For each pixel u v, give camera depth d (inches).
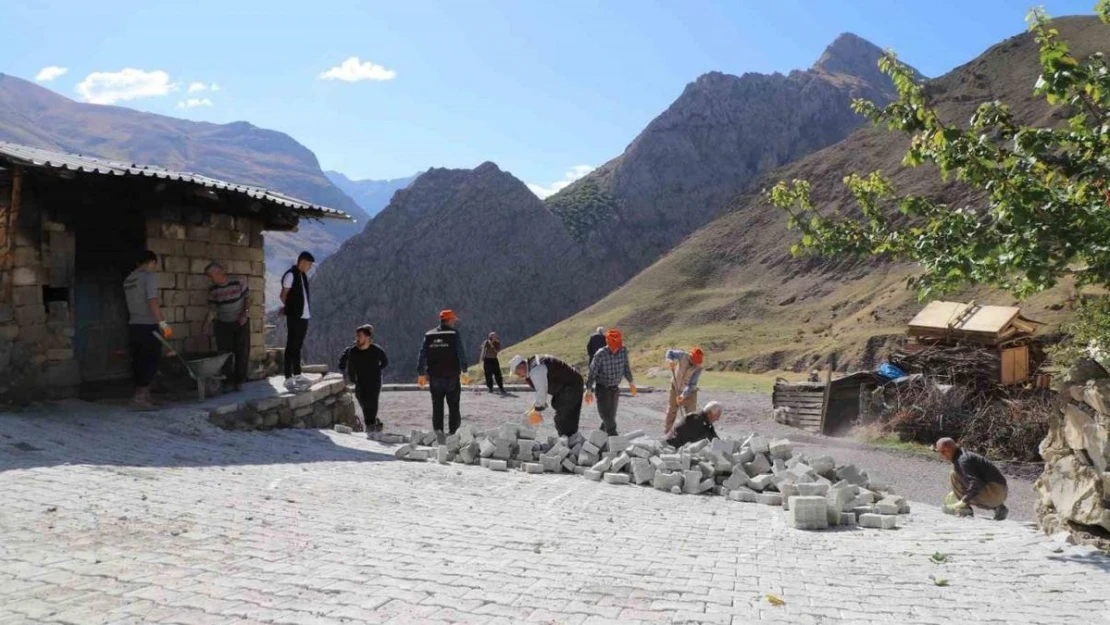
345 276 5482.3
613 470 411.8
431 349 494.6
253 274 588.4
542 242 5900.6
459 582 189.6
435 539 239.1
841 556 254.5
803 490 351.9
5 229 404.5
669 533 280.5
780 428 877.2
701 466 397.7
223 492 283.6
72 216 442.6
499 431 449.7
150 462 323.6
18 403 400.2
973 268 266.7
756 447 418.6
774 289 3905.0
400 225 5782.5
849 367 2281.0
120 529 218.1
